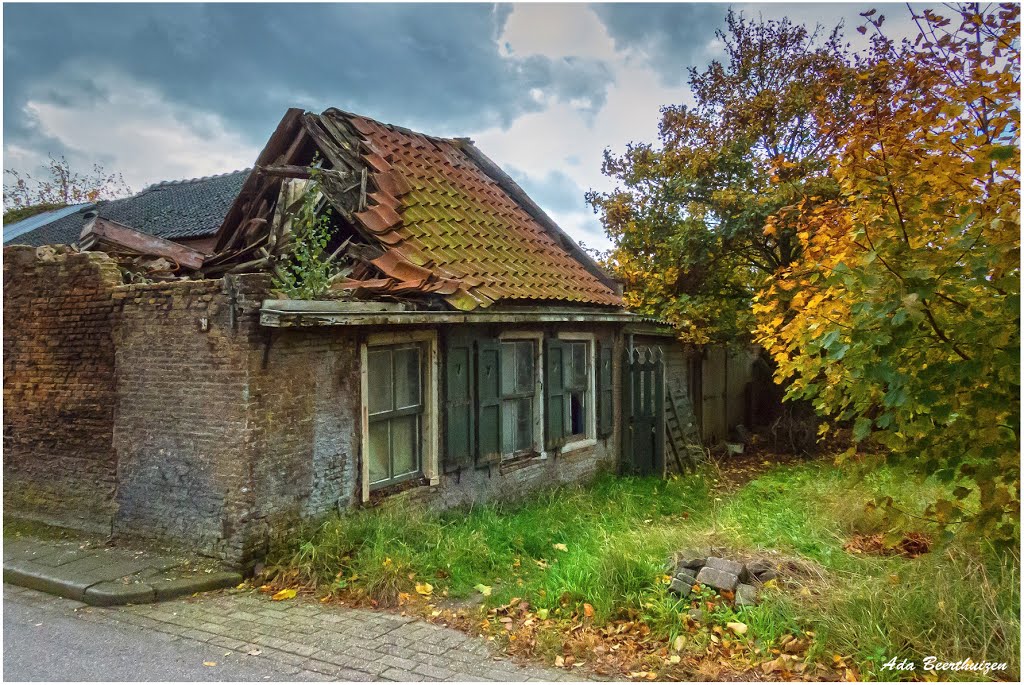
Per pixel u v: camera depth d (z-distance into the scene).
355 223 8.10
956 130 5.19
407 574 5.94
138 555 6.48
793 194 12.36
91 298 7.11
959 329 4.43
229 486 6.12
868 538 6.79
